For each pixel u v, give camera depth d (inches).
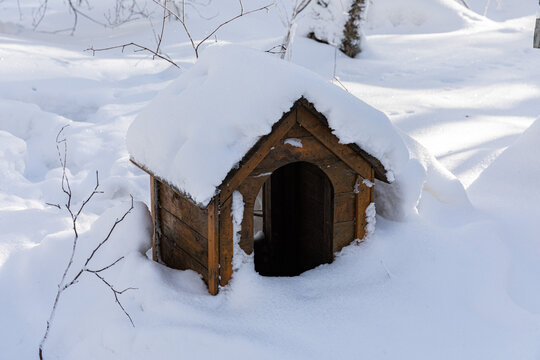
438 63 335.0
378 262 108.0
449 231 118.6
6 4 473.7
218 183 90.7
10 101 220.4
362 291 102.7
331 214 107.3
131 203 118.2
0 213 142.3
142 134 108.0
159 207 116.9
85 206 157.6
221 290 99.7
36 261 118.3
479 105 253.0
